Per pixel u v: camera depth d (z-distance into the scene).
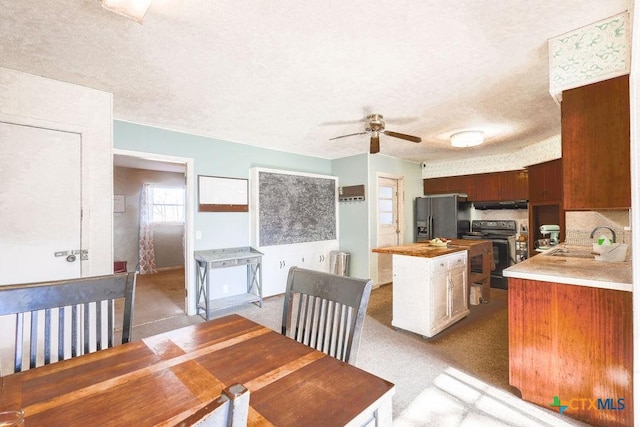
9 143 2.22
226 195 4.19
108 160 2.62
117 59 2.08
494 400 2.00
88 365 1.03
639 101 1.44
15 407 0.80
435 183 6.24
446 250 3.17
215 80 2.41
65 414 0.77
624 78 1.76
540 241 4.09
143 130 3.50
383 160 5.48
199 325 1.40
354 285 1.27
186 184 3.91
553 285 1.89
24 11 1.57
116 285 1.38
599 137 1.85
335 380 0.93
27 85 2.27
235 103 2.90
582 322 1.79
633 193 1.50
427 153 5.33
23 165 2.27
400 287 3.17
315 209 5.17
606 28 1.75
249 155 4.48
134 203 6.92
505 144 4.66
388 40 1.88
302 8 1.57
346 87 2.56
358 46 1.94
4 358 2.18
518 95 2.75
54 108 2.38
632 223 1.52
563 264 2.27
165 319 3.69
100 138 2.58
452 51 2.01
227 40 1.86
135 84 2.47
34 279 2.30
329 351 1.29
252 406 0.79
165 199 7.42
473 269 4.68
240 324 1.41
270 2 1.52
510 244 5.17
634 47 1.38
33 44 1.89
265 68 2.22
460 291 3.43
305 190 5.02
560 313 1.86
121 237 6.75
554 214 4.22
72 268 2.45
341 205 5.55
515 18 1.69
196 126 3.62
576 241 3.32
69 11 1.58
